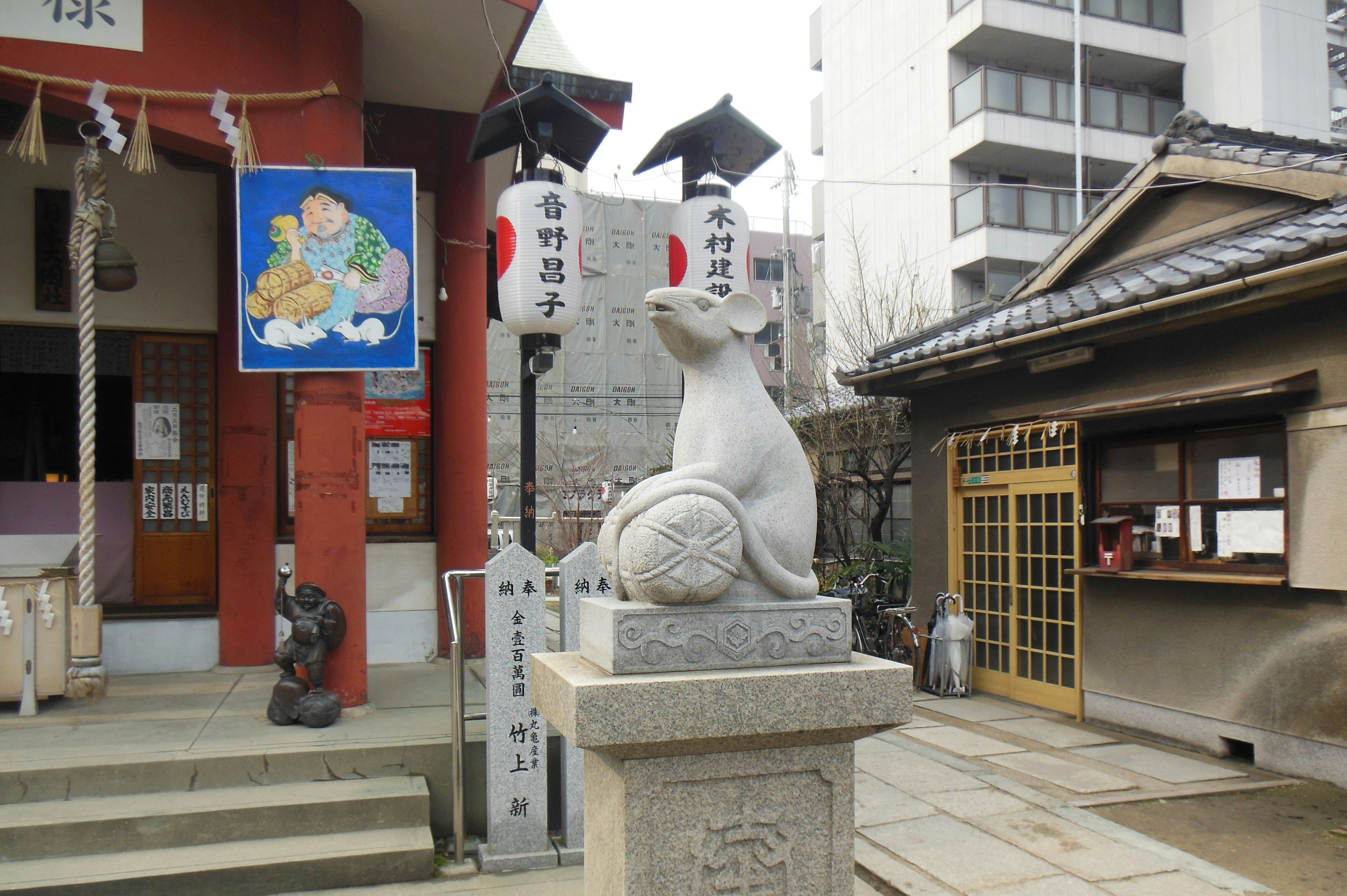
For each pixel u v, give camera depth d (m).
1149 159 7.56
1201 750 6.50
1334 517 5.55
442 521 7.95
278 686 5.51
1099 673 7.38
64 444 7.48
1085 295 7.41
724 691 2.62
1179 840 4.91
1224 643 6.36
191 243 7.50
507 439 21.52
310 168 5.94
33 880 4.01
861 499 13.72
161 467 7.43
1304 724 5.80
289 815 4.58
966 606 8.99
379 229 6.02
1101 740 6.91
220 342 7.37
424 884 4.42
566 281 5.62
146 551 7.37
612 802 2.79
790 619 2.84
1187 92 17.64
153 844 4.39
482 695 6.41
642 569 2.72
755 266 27.56
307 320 5.89
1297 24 16.77
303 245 5.91
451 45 6.86
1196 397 6.11
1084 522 7.50
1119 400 7.16
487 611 4.70
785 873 2.80
